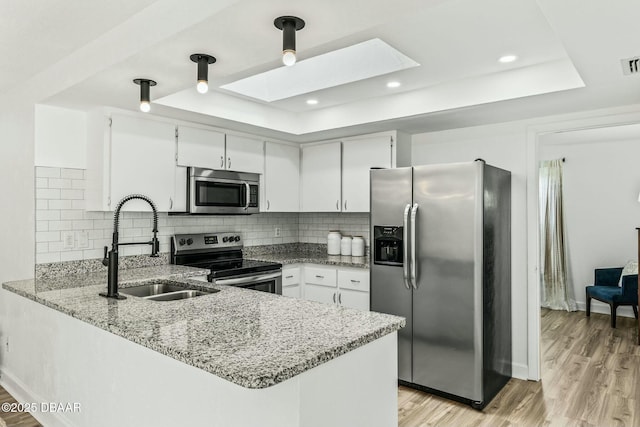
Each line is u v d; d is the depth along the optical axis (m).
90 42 2.21
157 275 2.96
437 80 3.01
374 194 3.38
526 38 2.27
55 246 2.95
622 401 2.95
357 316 1.85
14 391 2.79
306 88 3.32
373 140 3.92
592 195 5.66
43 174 2.88
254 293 2.36
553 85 2.62
